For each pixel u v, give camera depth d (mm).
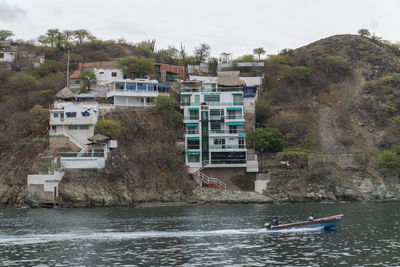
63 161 97750
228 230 64250
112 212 86062
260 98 134500
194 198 104188
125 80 122312
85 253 50906
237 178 112125
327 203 102688
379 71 152625
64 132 105938
